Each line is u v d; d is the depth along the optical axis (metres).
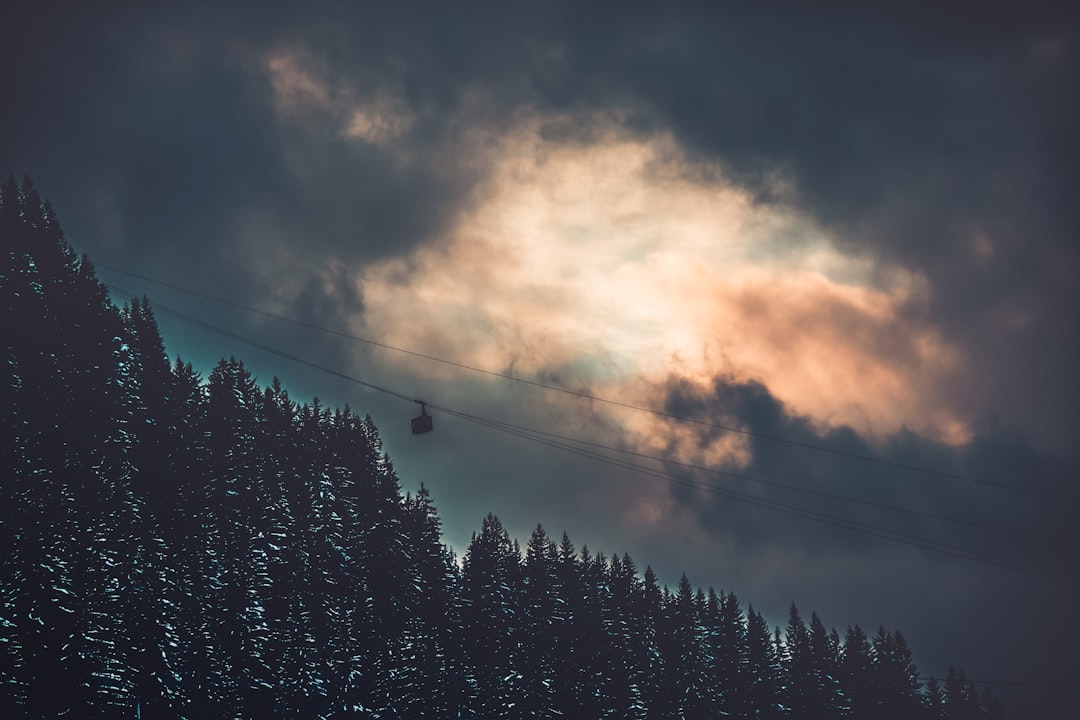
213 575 62.50
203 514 65.12
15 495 55.34
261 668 61.19
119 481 61.84
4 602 51.47
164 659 55.62
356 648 68.62
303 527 71.19
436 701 72.56
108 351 70.25
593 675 83.25
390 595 74.50
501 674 78.31
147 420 68.12
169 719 55.12
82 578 54.50
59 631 51.75
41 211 75.50
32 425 60.59
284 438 77.69
